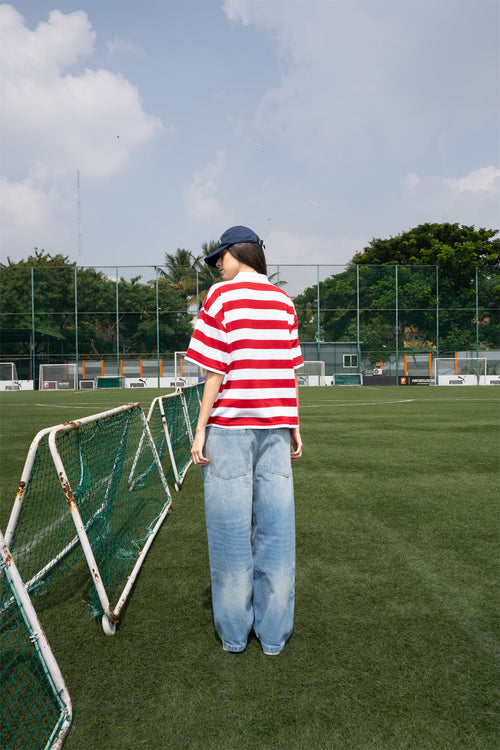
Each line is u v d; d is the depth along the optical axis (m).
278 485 1.89
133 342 29.31
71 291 28.91
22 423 10.14
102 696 1.72
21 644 2.07
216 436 1.85
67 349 29.00
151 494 4.56
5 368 28.70
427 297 29.91
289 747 1.48
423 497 4.30
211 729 1.55
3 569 1.60
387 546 3.14
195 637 2.11
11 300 28.59
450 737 1.52
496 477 5.06
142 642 2.07
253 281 1.86
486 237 38.50
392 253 39.56
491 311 30.70
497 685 1.77
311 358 29.61
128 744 1.50
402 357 29.84
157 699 1.70
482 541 3.22
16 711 1.66
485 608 2.34
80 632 2.16
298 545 3.16
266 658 1.94
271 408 1.85
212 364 1.81
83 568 2.89
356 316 29.78
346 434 8.20
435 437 7.84
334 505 4.06
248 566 1.93
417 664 1.89
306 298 29.56
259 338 1.83
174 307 29.61
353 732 1.54
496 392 20.81
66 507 4.02
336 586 2.57
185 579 2.69
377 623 2.20
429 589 2.53
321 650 1.99
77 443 2.41
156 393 21.53
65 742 1.51
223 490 1.86
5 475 5.28
